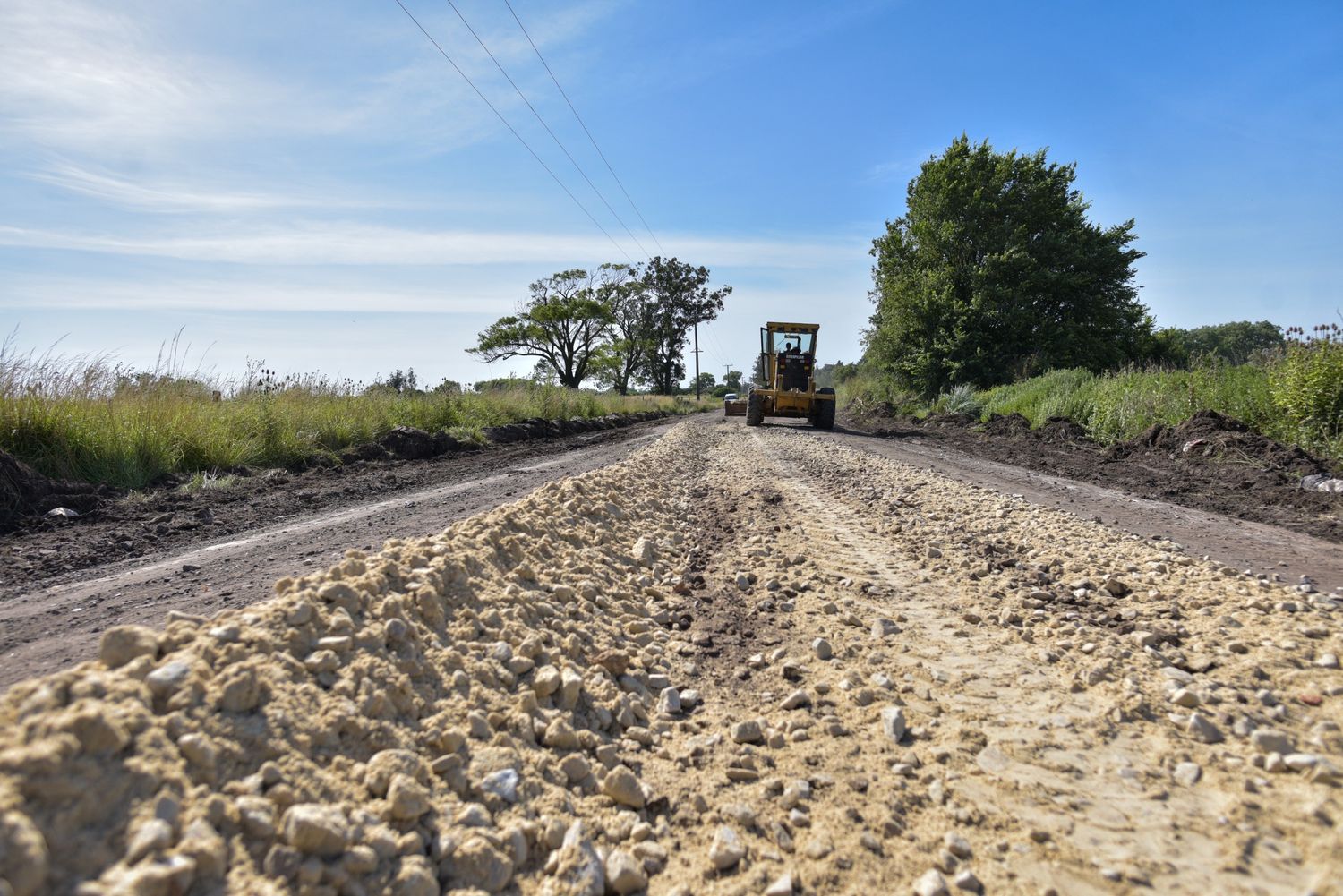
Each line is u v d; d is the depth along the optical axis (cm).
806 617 441
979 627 422
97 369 897
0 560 494
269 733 197
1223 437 1092
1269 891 208
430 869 188
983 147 3052
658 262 6744
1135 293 3122
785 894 207
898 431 2075
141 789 160
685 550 603
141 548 539
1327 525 673
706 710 327
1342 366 1025
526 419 1850
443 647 290
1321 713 298
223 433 948
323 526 604
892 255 3366
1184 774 265
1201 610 420
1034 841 232
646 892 209
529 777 240
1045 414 1777
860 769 276
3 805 137
